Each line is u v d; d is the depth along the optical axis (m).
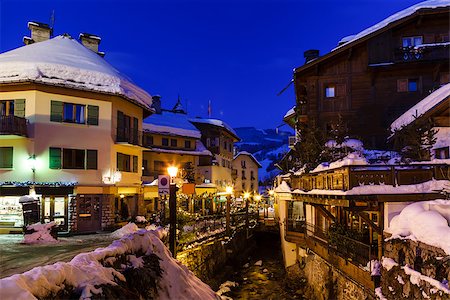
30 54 26.81
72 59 27.56
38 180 24.03
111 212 25.78
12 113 24.59
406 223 11.55
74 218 23.80
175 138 49.44
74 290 7.11
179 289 11.12
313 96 27.16
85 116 26.03
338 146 22.95
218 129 58.28
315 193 16.06
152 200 33.62
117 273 8.74
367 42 26.00
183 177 43.97
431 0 29.08
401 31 26.19
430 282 9.44
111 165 26.70
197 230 24.67
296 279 22.22
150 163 46.34
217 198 41.38
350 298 14.73
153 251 11.66
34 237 17.95
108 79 26.91
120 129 28.09
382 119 26.19
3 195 23.70
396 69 26.19
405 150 18.80
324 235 18.09
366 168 13.17
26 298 5.62
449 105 17.84
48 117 24.59
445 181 12.85
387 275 11.77
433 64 25.52
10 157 24.48
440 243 9.42
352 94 26.69
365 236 16.11
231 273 26.03
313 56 35.34
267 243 37.34
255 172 76.62
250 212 39.31
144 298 9.40
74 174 25.23
